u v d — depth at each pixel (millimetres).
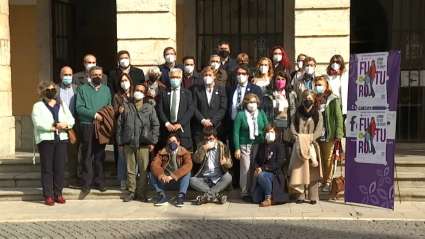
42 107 9180
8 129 11367
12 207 9188
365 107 8734
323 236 7117
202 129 9461
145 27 10758
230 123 9477
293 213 8422
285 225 7727
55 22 13750
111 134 9430
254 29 13656
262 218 8133
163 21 10742
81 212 8727
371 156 8703
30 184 10156
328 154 9180
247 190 9234
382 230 7406
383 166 8586
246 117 9117
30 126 13016
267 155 8977
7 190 9852
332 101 9094
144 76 10031
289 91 9352
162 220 8164
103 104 9484
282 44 13570
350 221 7957
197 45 13750
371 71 8641
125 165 9500
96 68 9445
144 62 10797
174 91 9352
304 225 7723
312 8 10484
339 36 10453
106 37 13891
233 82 9891
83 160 9570
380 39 13102
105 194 9602
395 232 7297
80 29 13953
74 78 10094
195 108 9391
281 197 8938
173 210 8750
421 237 7039
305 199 9320
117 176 10000
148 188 9703
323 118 9117
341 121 9070
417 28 12938
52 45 13680
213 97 9391
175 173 8953
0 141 11141
